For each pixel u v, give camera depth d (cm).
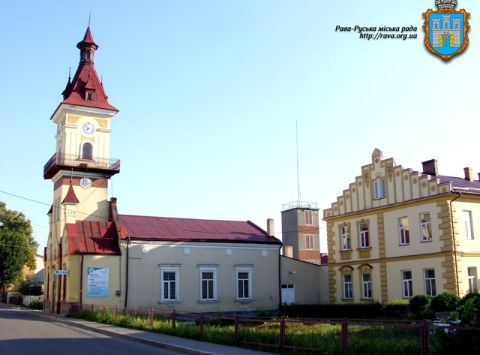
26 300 6194
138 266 4088
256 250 4581
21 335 2223
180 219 4703
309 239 7431
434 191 3559
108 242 4147
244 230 4816
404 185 3819
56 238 4531
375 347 1449
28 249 7125
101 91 4925
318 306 4066
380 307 3578
